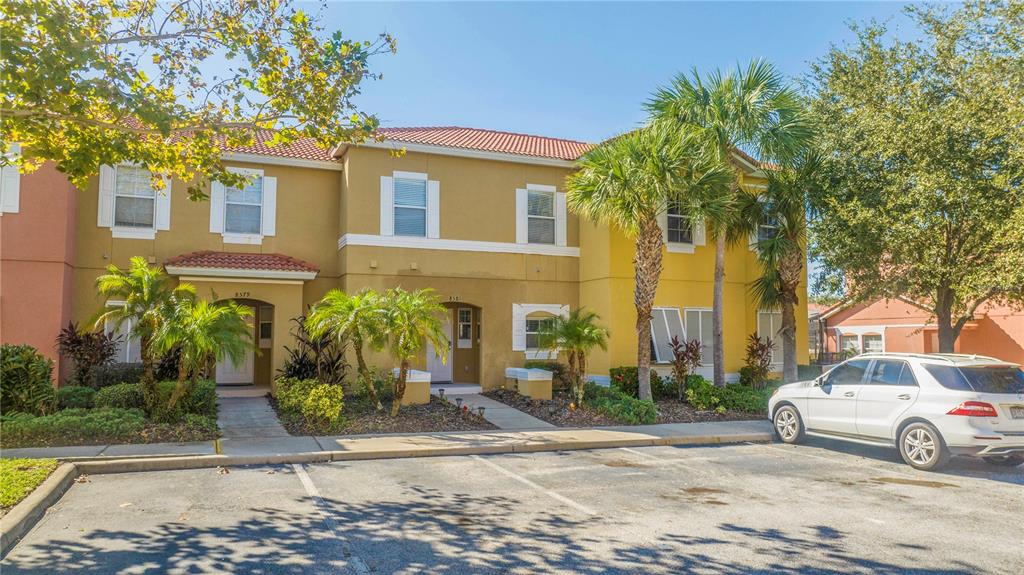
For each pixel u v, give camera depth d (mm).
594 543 6141
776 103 14891
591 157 14930
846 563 5676
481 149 17938
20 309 14188
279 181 17672
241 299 17219
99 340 14500
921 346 27234
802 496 8023
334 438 11211
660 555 5832
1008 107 13430
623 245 17641
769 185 16953
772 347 18844
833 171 15742
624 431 12547
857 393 10734
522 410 14883
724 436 12164
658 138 14195
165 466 9109
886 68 16266
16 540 5961
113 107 7508
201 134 8508
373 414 13117
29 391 11297
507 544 6098
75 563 5426
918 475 9328
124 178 16250
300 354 15922
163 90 8570
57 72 6957
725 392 15547
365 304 12656
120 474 8766
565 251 19016
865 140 15289
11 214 14305
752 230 17203
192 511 7004
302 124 8945
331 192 18156
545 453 10820
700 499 7828
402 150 9680
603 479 8883
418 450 10383
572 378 15359
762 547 6066
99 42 7840
